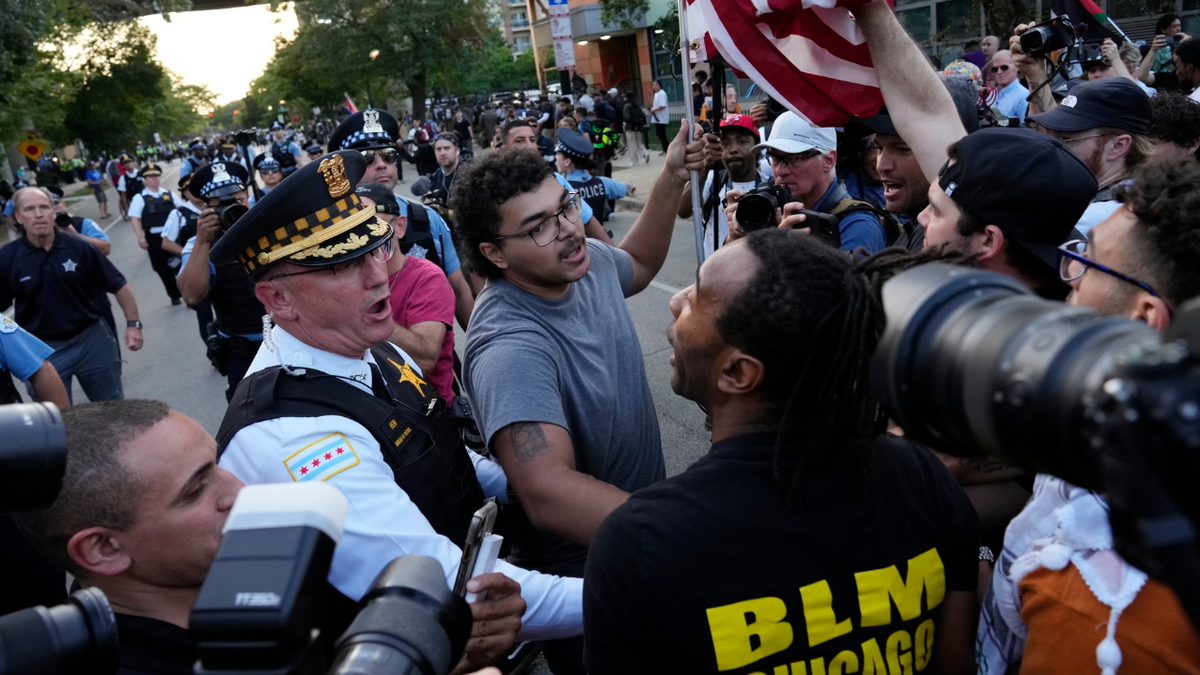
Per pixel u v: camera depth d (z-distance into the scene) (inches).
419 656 31.0
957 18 462.6
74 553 51.5
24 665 30.5
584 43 1146.0
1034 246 66.4
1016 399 23.7
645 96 1002.7
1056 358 23.0
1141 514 19.9
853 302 42.1
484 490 84.4
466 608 35.1
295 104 2153.1
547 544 80.6
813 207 129.6
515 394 70.6
